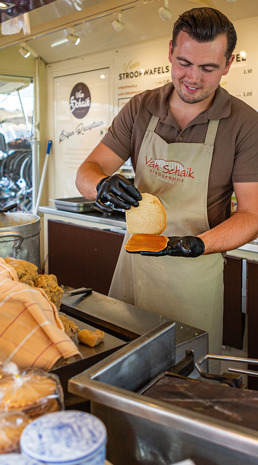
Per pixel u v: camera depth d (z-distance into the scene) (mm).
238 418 770
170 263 1627
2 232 1646
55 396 734
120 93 3877
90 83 4117
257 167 1476
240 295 2521
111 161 1701
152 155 1611
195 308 1635
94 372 797
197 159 1533
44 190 4754
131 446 739
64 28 3555
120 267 1852
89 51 4035
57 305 1215
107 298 1469
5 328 954
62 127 4492
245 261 2469
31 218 2092
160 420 671
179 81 1342
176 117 1561
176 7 3068
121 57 3803
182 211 1592
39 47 4332
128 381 882
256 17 2871
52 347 943
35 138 4637
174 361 1050
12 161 4590
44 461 517
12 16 1987
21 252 1723
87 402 904
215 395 851
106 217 3271
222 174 1532
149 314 1339
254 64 2941
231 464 642
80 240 3424
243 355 2596
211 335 1683
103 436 553
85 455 521
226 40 1252
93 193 1496
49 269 3779
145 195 1354
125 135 1689
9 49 4324
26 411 701
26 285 1038
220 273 1669
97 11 3264
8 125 4500
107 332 1274
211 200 1576
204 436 637
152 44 3531
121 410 706
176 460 694
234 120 1487
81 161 4348
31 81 4551
